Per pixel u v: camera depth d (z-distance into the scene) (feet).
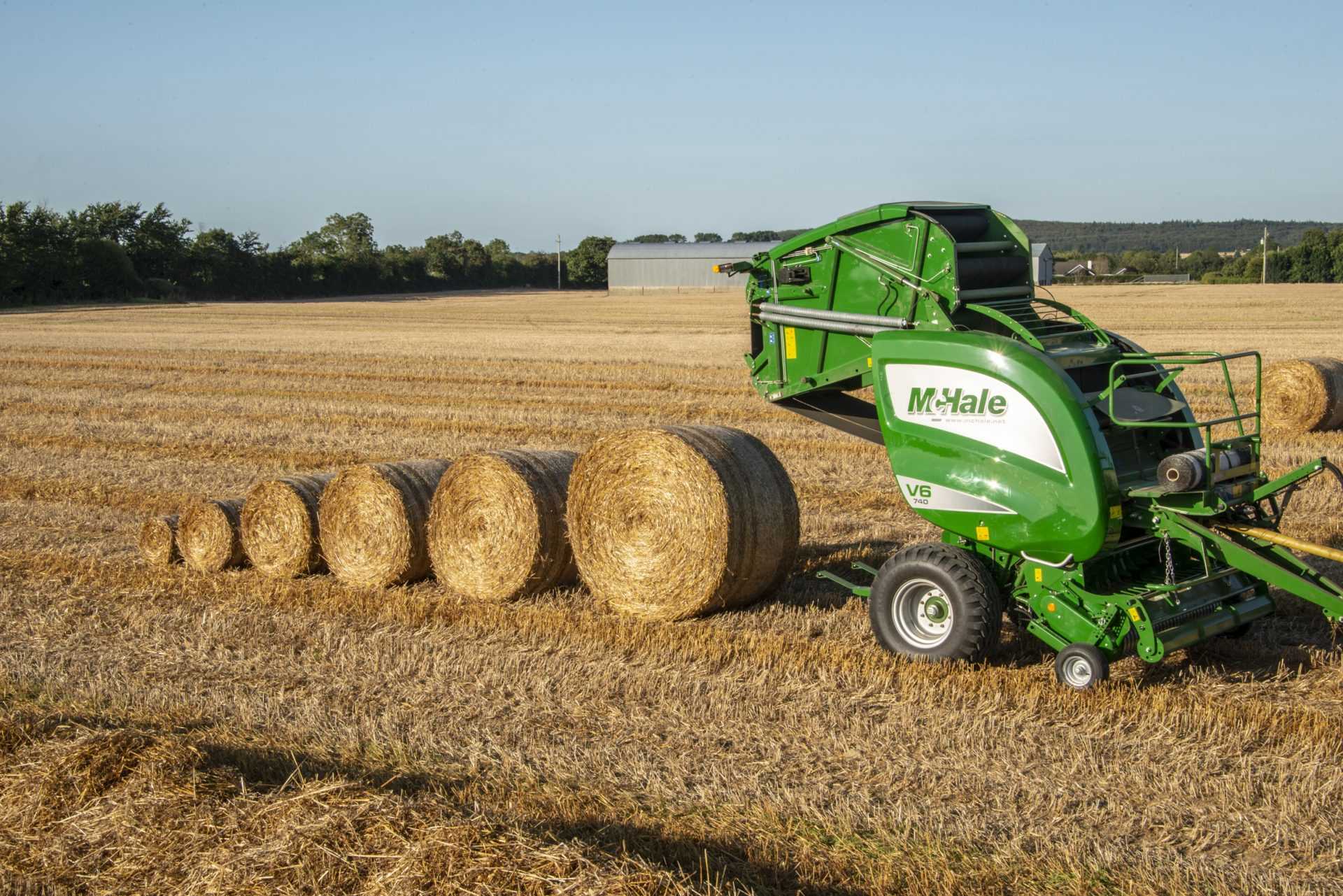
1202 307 162.81
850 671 23.34
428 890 13.98
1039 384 22.12
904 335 23.89
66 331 132.05
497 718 21.30
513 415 62.34
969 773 18.67
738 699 22.06
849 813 17.11
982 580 23.15
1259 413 24.39
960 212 25.84
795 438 53.36
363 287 312.91
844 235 25.84
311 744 19.97
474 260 359.66
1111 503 21.83
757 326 28.25
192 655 25.16
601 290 369.30
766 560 27.30
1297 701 21.57
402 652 25.16
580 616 27.20
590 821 16.93
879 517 37.99
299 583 30.58
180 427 58.75
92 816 16.22
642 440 27.12
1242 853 16.24
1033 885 15.21
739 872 15.57
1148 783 18.35
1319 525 34.91
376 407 65.77
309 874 14.43
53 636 26.61
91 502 42.50
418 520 30.04
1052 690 21.94
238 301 259.80
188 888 14.39
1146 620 21.67
